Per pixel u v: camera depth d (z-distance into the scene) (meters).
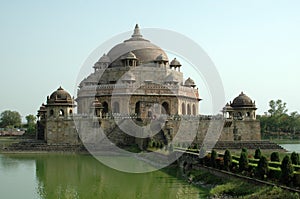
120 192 48.41
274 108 193.00
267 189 39.19
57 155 91.88
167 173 61.47
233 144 95.81
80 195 47.31
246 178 44.25
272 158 50.91
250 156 55.88
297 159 45.84
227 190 43.53
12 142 110.94
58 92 105.69
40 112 124.69
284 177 39.19
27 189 51.50
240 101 109.06
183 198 43.78
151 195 46.12
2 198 46.41
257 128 103.31
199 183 52.06
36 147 99.69
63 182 56.12
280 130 177.38
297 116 176.25
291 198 35.78
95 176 60.59
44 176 61.56
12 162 79.44
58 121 101.50
